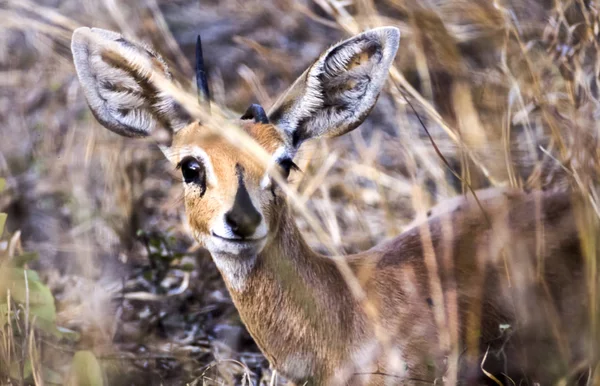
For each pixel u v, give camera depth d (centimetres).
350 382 977
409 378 973
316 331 977
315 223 987
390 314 991
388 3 1311
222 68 1680
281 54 1623
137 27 1631
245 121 995
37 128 1579
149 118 1036
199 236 966
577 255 1025
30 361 998
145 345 1191
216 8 1798
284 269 970
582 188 984
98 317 1159
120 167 1437
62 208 1473
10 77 1662
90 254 1291
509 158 1122
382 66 1015
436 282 995
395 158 1458
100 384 993
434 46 1194
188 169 964
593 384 936
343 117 1045
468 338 986
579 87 1077
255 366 1163
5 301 1027
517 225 1040
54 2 1686
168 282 1321
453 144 1282
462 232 1043
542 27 1191
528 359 998
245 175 938
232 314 1255
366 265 1023
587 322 1008
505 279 1014
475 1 1228
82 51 1011
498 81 1179
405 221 1327
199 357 1177
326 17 1714
